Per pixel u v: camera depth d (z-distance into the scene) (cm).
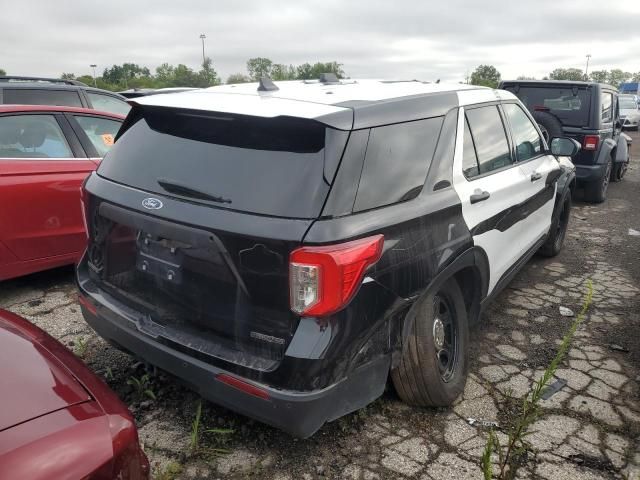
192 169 246
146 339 255
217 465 258
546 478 257
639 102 2941
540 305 454
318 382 216
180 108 258
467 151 321
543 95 823
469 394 322
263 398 218
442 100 304
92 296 287
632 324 421
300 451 269
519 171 398
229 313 230
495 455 270
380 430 286
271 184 224
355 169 230
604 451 276
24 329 219
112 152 295
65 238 438
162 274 250
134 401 302
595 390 330
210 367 232
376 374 243
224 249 223
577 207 845
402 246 245
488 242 332
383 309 237
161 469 253
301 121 227
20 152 419
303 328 216
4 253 408
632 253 602
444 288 296
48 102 650
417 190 265
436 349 291
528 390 328
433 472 258
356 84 324
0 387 173
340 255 212
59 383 185
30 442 155
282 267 213
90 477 159
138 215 251
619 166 1050
